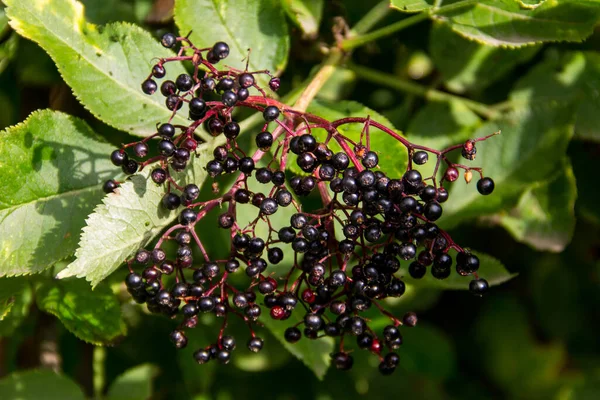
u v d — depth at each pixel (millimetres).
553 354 1107
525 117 896
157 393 1000
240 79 801
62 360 974
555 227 919
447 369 1018
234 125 802
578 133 922
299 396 1027
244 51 855
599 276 1072
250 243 804
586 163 964
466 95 941
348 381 1027
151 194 805
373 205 792
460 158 900
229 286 823
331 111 843
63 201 828
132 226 800
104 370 986
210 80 807
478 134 898
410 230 799
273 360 971
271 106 795
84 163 833
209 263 799
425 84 958
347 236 793
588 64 926
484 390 1134
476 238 1042
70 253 825
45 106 959
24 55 933
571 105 893
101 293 859
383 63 955
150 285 804
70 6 830
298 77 921
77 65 830
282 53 858
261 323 864
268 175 798
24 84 949
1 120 982
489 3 841
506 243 1050
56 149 829
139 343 993
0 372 940
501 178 895
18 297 880
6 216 816
